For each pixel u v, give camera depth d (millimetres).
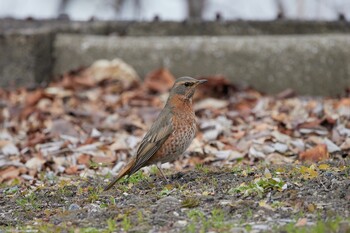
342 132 13094
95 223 9211
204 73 18484
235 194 9891
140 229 8734
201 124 14016
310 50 18078
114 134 14438
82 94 16922
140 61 18781
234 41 18438
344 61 18047
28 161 12969
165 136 10805
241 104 15836
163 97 16531
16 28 19672
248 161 12438
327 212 8820
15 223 9617
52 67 19250
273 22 20562
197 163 12258
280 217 8922
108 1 24828
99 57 19000
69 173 12570
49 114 15562
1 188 11641
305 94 18156
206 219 8953
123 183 11141
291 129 13492
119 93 17359
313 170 10352
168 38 18922
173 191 10289
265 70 18219
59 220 9461
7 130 15133
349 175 10188
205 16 23875
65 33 19938
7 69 18672
